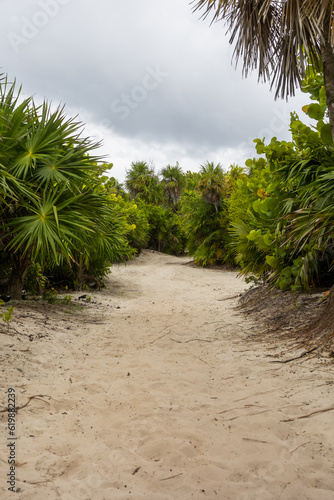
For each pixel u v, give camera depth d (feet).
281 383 9.96
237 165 69.31
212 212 65.77
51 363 12.21
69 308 22.72
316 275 19.53
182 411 8.58
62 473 6.10
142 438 7.32
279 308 18.94
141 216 79.20
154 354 13.82
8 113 17.71
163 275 51.75
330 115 12.23
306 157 17.72
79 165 18.90
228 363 12.34
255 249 24.85
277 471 6.05
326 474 5.86
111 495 5.49
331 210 13.97
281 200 19.56
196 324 19.76
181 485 5.76
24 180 17.39
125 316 22.54
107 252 27.94
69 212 17.90
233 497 5.46
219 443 7.04
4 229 19.56
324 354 11.63
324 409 7.95
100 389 10.07
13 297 21.80
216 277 50.62
